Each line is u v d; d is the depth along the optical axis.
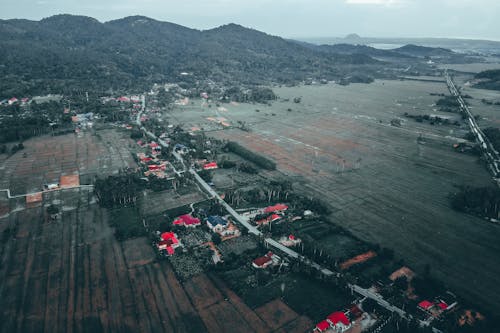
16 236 123.00
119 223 132.12
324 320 88.75
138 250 116.44
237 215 140.62
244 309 92.56
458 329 87.31
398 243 123.75
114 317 88.94
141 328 85.81
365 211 145.62
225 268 108.00
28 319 88.00
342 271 107.44
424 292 98.88
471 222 138.25
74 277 103.12
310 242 121.81
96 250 115.94
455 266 112.00
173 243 119.50
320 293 99.50
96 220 134.38
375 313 92.75
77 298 95.00
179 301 94.81
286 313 91.69
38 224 130.88
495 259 115.88
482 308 94.62
